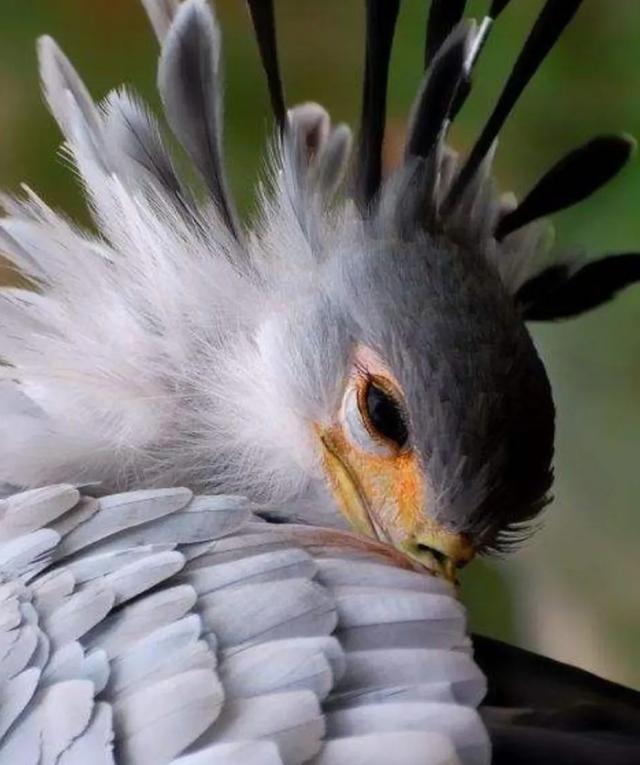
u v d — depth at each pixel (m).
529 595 3.14
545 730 2.71
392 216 2.83
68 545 2.72
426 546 2.82
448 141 2.92
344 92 3.35
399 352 2.82
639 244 3.12
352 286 2.83
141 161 2.81
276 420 2.83
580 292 2.87
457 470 2.81
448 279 2.82
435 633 2.71
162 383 2.81
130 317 2.81
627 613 3.13
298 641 2.71
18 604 2.71
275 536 2.74
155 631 2.70
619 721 2.72
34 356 2.79
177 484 2.82
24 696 2.70
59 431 2.79
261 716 2.69
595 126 3.26
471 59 2.83
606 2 3.37
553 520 3.16
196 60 2.81
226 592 2.71
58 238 2.80
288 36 3.40
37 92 3.29
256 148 3.09
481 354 2.81
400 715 2.70
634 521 3.15
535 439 2.81
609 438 3.16
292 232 2.84
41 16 3.39
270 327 2.83
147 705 2.69
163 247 2.82
